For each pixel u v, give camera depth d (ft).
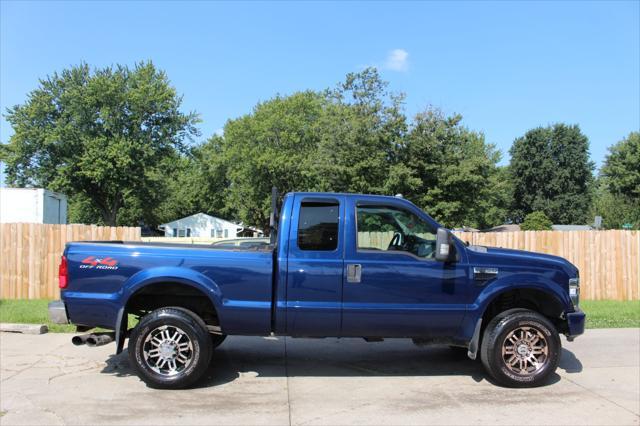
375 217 19.44
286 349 24.54
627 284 43.96
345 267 18.62
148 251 18.63
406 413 16.24
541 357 19.10
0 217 64.69
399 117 89.61
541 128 218.79
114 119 145.07
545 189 214.48
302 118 179.01
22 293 39.34
